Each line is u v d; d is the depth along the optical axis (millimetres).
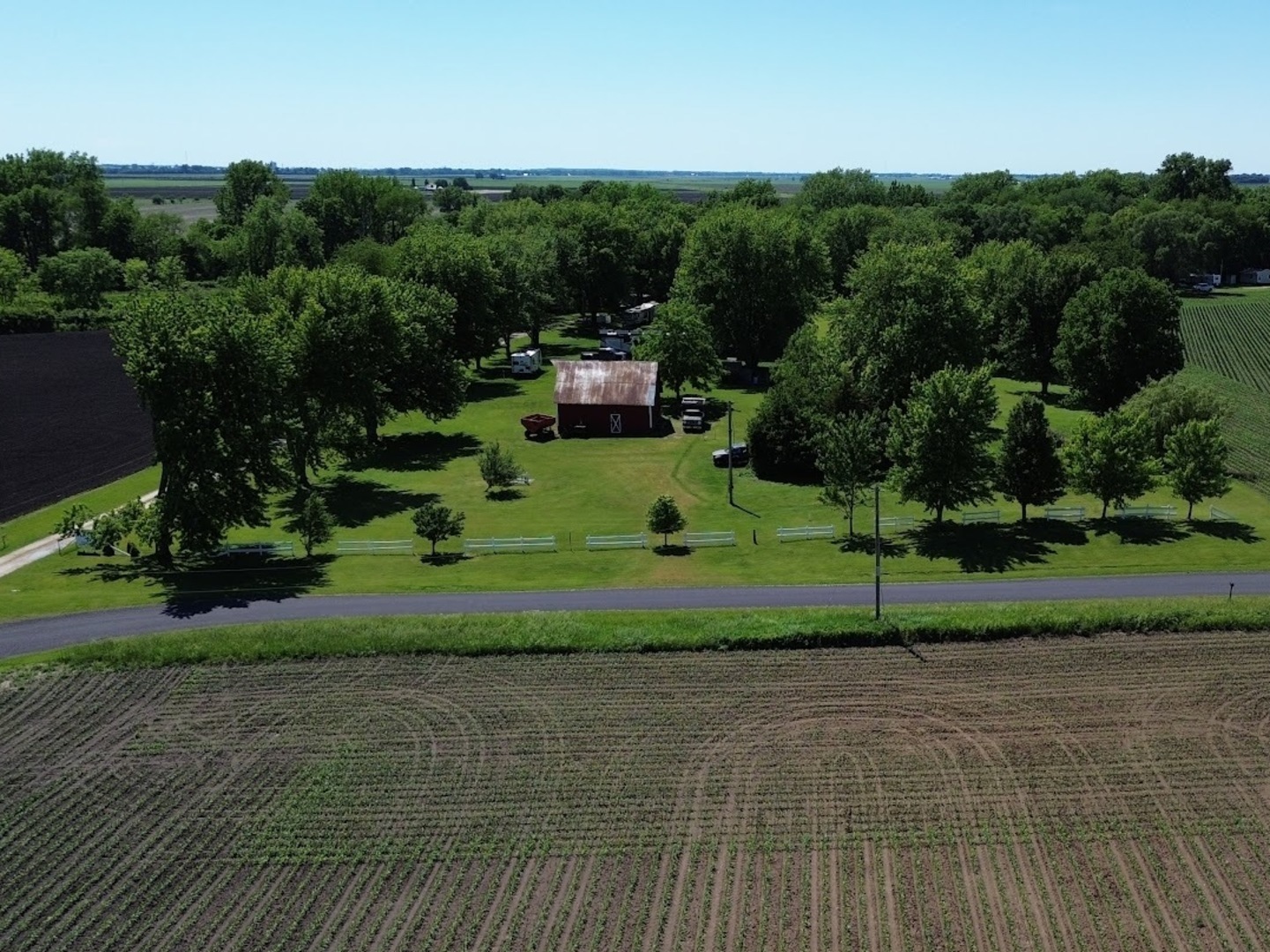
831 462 60938
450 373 89750
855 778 35656
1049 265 107250
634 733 38562
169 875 31219
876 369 82438
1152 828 33000
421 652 44688
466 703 40719
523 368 118750
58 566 56844
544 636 45281
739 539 61031
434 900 30141
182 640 44969
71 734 38625
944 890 30297
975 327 83875
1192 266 175375
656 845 32375
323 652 44500
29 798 34938
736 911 29531
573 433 91438
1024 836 32625
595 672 43094
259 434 58438
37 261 184875
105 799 34875
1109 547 57500
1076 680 42000
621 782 35594
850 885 30562
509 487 74250
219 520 56281
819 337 95312
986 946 28125
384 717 39812
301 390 72500
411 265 109875
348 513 68250
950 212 185625
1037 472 61438
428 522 58438
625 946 28234
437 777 35969
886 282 85125
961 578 53000
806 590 51844
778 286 113438
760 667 43281
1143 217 172375
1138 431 61500
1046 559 55875
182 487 56031
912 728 38656
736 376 117250
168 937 28719
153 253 192000
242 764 36812
